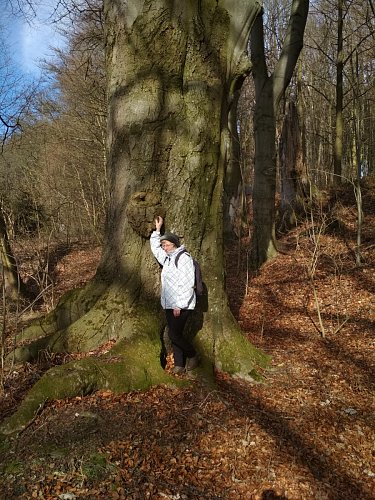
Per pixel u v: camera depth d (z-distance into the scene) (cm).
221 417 397
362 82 1630
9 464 309
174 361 470
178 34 475
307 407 445
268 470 339
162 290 451
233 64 521
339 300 811
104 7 511
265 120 1084
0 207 930
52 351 473
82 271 1338
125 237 493
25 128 1543
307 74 2598
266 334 679
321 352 590
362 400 464
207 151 493
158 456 334
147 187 480
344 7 1577
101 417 364
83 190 1942
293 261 1062
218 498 306
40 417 360
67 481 296
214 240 509
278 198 1750
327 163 2761
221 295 515
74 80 1695
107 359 421
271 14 2303
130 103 482
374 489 340
